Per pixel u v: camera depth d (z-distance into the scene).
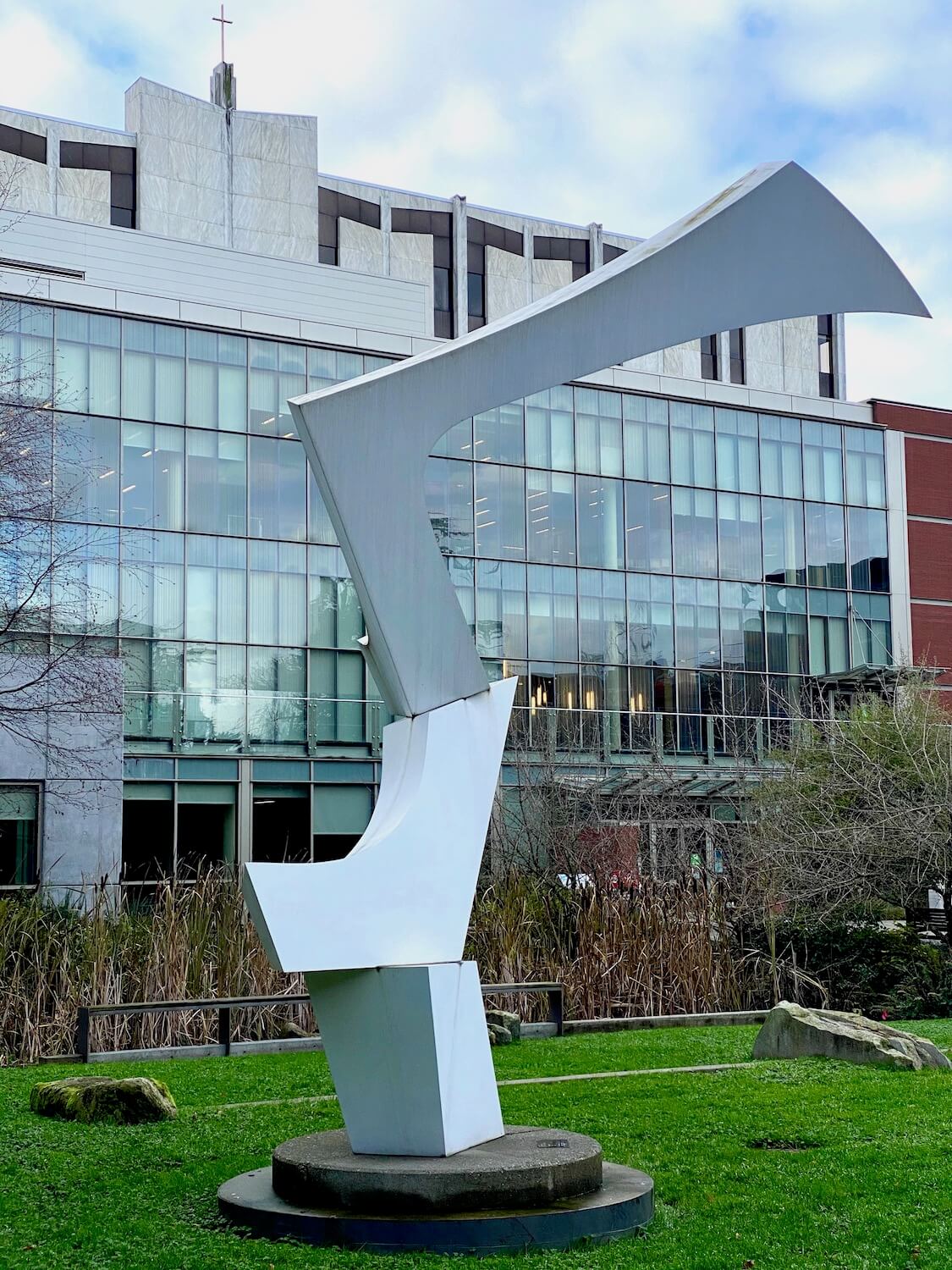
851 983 19.45
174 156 41.44
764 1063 13.12
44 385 30.39
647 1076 12.44
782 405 40.94
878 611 41.56
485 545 35.75
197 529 32.06
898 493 42.44
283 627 32.75
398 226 45.19
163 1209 7.85
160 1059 14.34
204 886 16.80
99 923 15.76
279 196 42.66
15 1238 7.34
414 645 8.23
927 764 21.14
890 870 20.55
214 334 32.94
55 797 23.36
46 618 22.73
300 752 32.34
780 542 40.31
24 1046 14.71
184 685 31.38
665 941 18.28
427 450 8.28
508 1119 10.39
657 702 37.44
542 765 30.53
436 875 8.01
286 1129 10.06
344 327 34.56
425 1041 7.55
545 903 18.42
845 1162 8.85
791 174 9.00
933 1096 11.05
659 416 38.91
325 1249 7.02
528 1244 7.07
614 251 48.25
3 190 28.62
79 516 30.52
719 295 8.82
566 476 37.19
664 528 38.47
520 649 35.78
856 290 9.10
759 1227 7.45
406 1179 7.25
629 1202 7.43
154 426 31.91
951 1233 7.26
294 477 33.47
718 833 24.14
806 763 23.38
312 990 7.86
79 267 32.78
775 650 39.59
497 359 8.38
